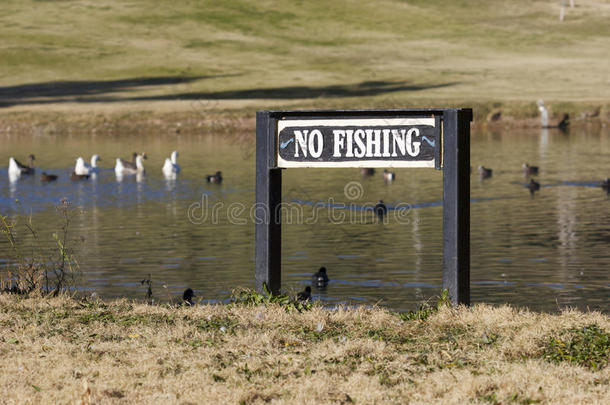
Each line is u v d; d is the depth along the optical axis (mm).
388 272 20656
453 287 11430
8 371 9211
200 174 44250
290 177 42625
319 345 10062
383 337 10352
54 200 35406
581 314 10977
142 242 25109
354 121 11789
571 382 8531
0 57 109312
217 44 121562
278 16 139000
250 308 11797
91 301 12773
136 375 9086
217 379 8938
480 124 73750
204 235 26391
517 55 118438
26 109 78312
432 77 99562
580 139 61812
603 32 136500
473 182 39969
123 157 53438
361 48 122000
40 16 132625
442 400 8164
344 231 27016
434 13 146125
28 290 13609
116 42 120125
